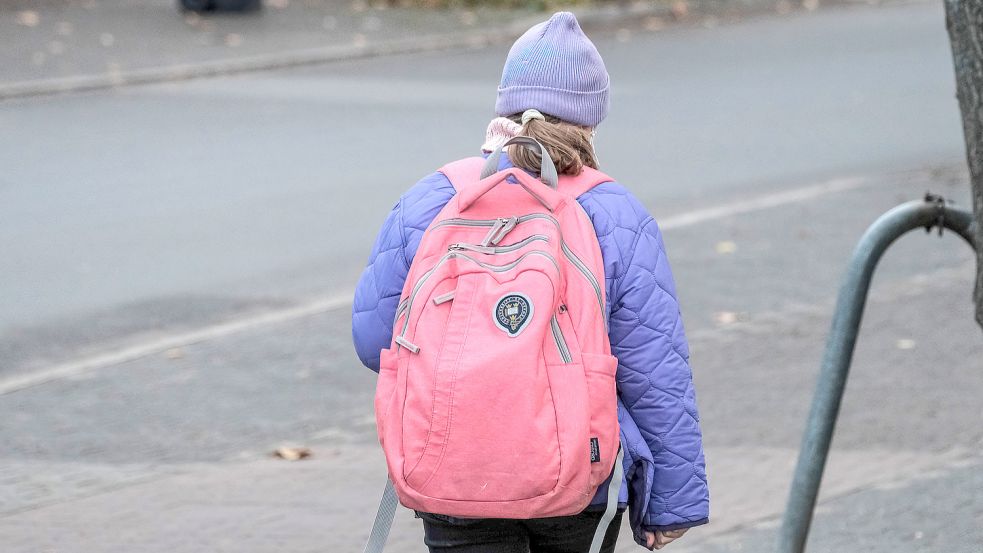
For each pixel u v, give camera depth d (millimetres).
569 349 10984
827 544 19641
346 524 20719
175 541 20062
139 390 27234
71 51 67000
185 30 73312
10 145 49844
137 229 39375
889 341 29422
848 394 26219
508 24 78312
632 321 11664
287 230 39375
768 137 52031
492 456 10695
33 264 35938
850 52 70938
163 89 61094
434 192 12219
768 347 29281
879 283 33969
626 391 11750
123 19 75500
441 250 11477
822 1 88938
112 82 61469
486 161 11922
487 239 11320
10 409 26172
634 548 19688
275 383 27641
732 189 44375
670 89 61344
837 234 38844
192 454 23891
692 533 20156
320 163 47219
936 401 25797
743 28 79250
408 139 50781
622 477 11570
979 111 12969
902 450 23422
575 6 81750
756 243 37938
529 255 11070
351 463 23406
